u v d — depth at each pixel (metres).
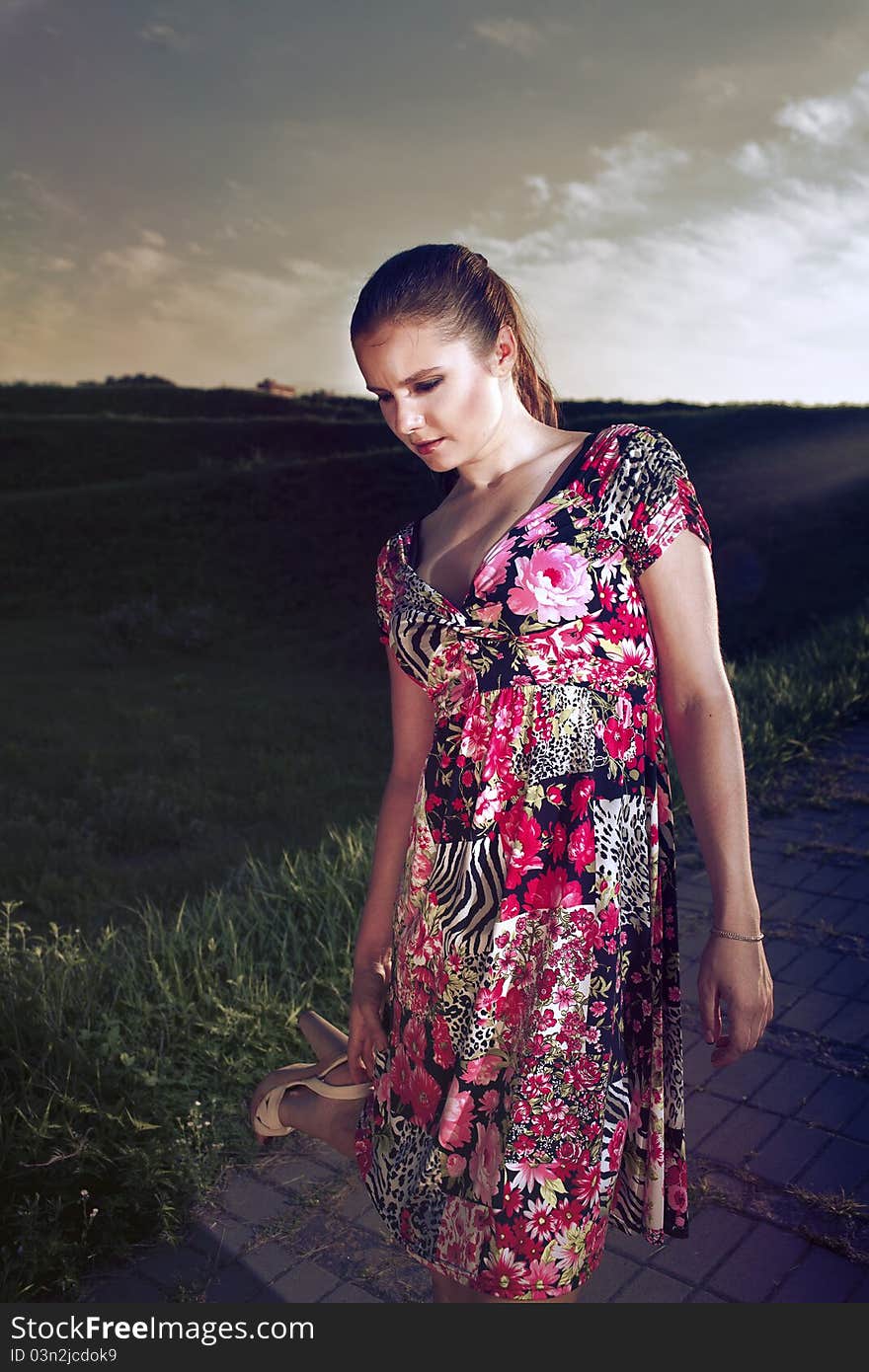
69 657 19.11
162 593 23.42
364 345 1.61
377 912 1.94
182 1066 3.31
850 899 4.54
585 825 1.55
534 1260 1.55
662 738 1.67
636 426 1.64
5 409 59.47
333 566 24.91
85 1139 2.74
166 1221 2.63
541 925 1.58
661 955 1.66
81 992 3.51
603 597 1.58
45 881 6.57
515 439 1.71
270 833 8.13
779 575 19.19
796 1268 2.42
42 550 26.22
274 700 15.13
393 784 1.92
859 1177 2.73
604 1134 1.58
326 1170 2.88
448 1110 1.62
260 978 3.82
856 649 8.98
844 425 31.73
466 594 1.64
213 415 61.94
